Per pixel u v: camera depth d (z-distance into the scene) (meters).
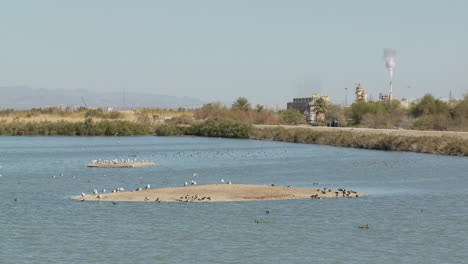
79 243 59.28
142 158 156.12
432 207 77.25
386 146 185.50
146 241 60.00
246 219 69.12
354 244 59.16
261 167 130.12
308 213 72.62
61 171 122.44
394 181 104.25
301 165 134.50
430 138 177.25
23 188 95.06
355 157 155.88
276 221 68.25
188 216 70.38
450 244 59.44
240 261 53.81
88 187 96.50
